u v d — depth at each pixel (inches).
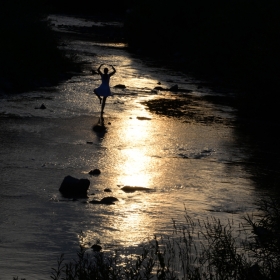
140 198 1132.5
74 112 1916.8
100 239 904.3
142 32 4099.4
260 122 2032.5
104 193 1154.0
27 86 2262.6
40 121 1754.4
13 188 1138.0
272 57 2198.6
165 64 3408.0
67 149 1462.8
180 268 770.2
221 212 1074.1
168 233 939.3
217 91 2608.3
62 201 1084.5
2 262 793.6
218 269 683.4
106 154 1446.9
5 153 1382.9
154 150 1523.1
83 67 2947.8
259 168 1419.8
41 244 871.1
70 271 669.9
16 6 2906.0
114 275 649.0
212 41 3253.0
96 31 5113.2
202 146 1600.6
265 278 665.0
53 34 3134.8
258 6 3289.9
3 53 2404.0
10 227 936.3
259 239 759.7
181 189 1211.9
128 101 2190.0
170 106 2166.6
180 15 4097.0
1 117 1766.7
